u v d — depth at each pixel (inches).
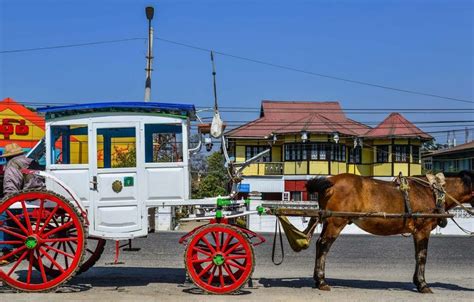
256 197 1054.4
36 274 431.8
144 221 374.9
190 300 343.9
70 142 398.0
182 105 376.2
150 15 1066.1
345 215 386.3
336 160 1785.2
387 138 1811.0
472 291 407.2
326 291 386.3
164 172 378.0
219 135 399.5
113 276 444.5
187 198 377.4
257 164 1802.4
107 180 375.9
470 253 721.6
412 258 644.7
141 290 378.6
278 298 354.9
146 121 378.3
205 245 390.6
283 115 1891.0
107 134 393.1
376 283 440.8
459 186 413.7
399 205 397.7
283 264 571.5
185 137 380.2
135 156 381.1
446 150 2025.1
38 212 359.3
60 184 365.7
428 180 409.4
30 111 1202.0
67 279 360.8
